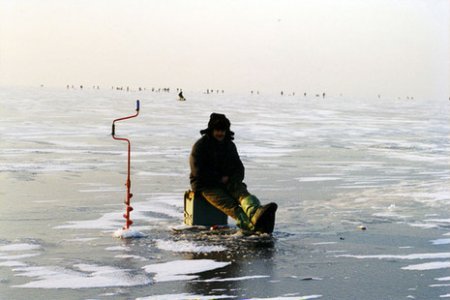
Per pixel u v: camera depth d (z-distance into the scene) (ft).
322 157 70.38
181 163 61.46
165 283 23.06
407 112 237.04
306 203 40.32
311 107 270.26
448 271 25.02
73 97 337.11
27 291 22.09
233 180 32.27
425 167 62.13
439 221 34.86
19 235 30.53
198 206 32.73
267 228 30.81
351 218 35.47
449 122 163.02
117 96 393.29
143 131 104.27
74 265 25.38
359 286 22.94
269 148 80.02
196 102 299.99
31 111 167.12
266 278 23.77
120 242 29.27
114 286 22.68
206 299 21.30
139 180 49.73
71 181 48.52
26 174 51.80
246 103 305.94
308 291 22.29
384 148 83.56
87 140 84.74
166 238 30.07
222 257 26.73
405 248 28.71
